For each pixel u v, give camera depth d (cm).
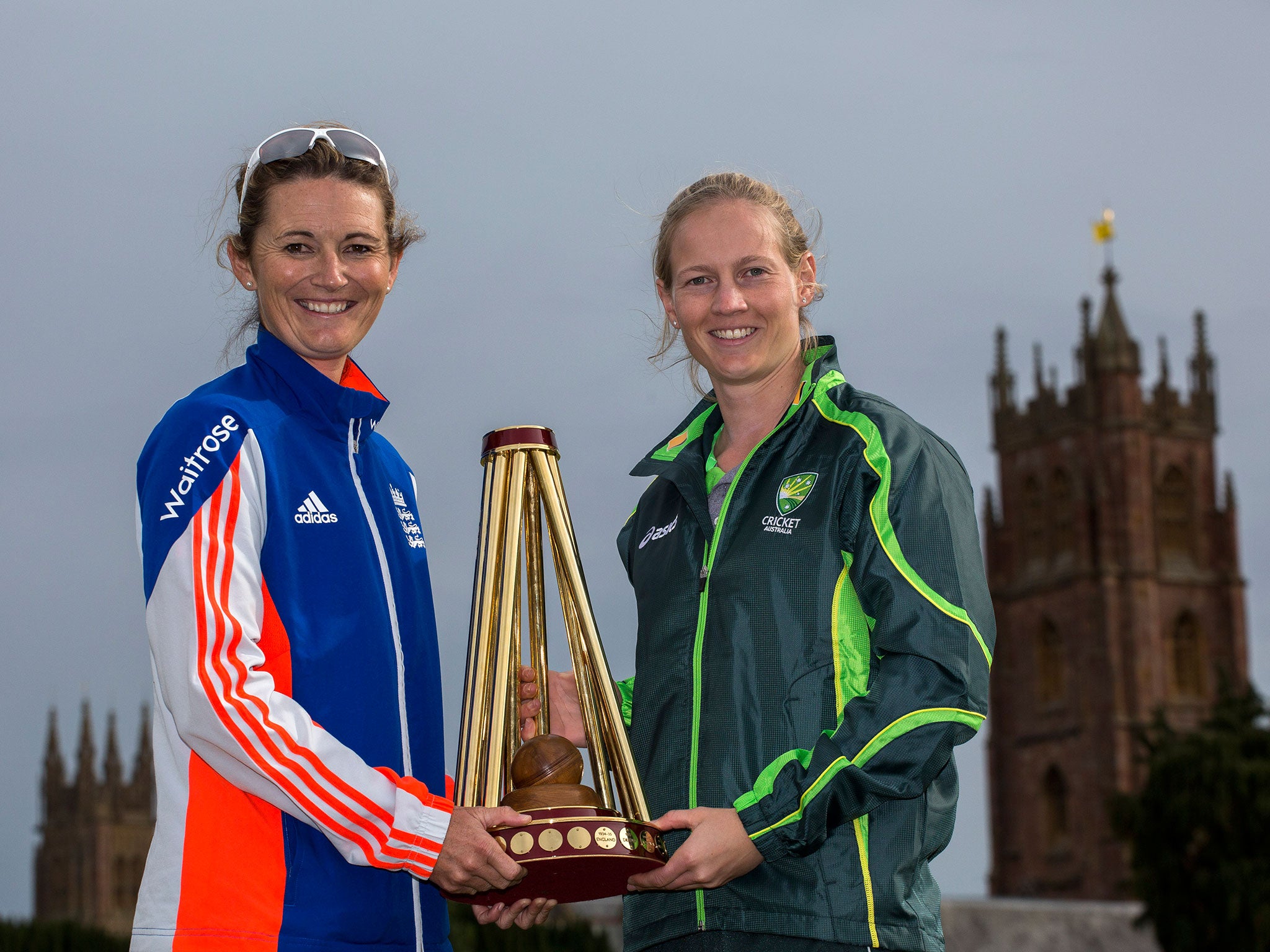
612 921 3353
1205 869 4416
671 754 397
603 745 393
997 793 8462
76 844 8675
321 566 371
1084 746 8125
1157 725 4819
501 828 350
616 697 388
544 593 410
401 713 376
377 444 419
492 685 381
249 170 390
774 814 365
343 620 370
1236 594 8356
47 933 3356
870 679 385
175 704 343
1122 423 8362
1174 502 8450
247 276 402
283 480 371
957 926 4197
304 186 384
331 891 351
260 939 342
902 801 383
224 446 362
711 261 412
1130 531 8281
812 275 435
